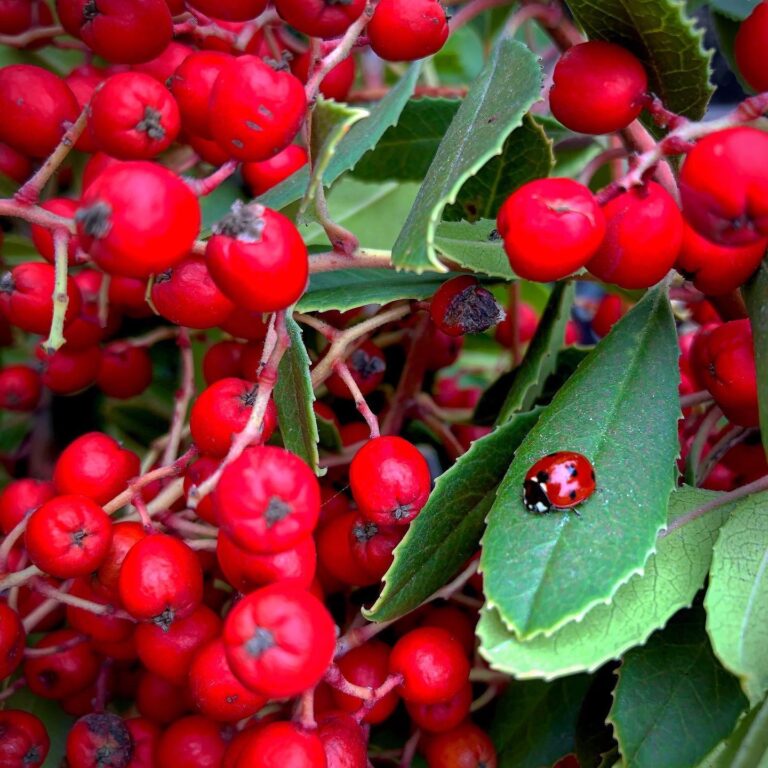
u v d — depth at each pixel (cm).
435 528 17
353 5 16
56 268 16
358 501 16
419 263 15
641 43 16
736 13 21
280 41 20
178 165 21
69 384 21
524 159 19
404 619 19
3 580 17
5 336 22
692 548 16
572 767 19
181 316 16
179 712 18
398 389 20
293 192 18
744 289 16
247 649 14
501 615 15
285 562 15
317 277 18
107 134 15
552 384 20
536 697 19
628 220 15
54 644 19
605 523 15
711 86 16
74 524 16
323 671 15
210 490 15
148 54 17
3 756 18
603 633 15
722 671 16
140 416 24
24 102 17
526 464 16
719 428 21
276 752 15
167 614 16
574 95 16
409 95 19
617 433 16
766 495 16
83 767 18
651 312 17
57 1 18
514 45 17
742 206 15
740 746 16
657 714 16
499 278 18
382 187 22
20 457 24
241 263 15
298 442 16
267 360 16
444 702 18
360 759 16
